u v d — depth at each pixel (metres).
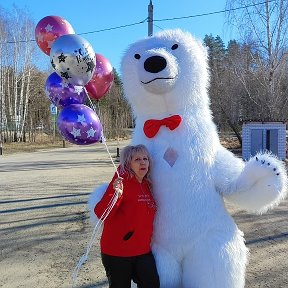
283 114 21.66
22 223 7.79
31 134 42.59
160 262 3.35
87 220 7.89
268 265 5.34
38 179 14.14
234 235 3.39
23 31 41.28
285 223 7.39
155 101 3.61
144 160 3.35
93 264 5.57
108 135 45.50
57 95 4.24
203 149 3.48
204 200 3.36
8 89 40.81
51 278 5.12
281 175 3.25
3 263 5.70
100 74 4.38
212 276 3.25
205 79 3.77
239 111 24.41
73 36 3.83
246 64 22.95
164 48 3.61
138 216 3.29
